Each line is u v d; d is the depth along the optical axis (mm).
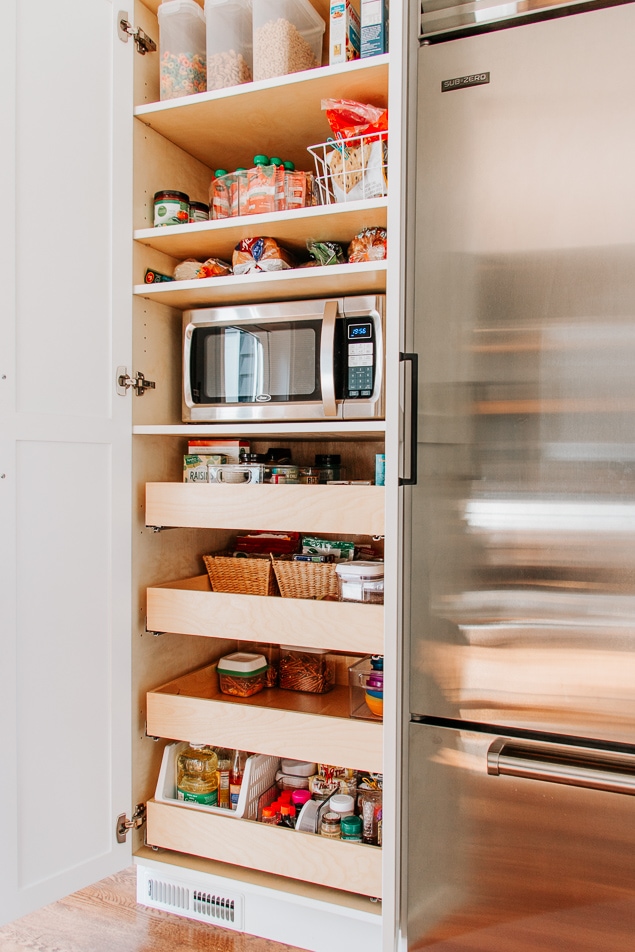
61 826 1259
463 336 1157
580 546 1078
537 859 1110
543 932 1107
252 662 1616
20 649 1183
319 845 1282
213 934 1405
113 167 1386
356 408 1312
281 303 1394
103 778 1354
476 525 1149
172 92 1446
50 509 1244
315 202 1456
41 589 1224
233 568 1527
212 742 1373
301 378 1379
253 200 1397
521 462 1116
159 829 1423
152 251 1517
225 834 1363
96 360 1349
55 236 1255
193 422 1506
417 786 1195
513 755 1104
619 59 1059
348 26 1311
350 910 1250
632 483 1045
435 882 1185
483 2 1145
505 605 1130
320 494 1271
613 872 1062
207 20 1412
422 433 1186
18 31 1180
